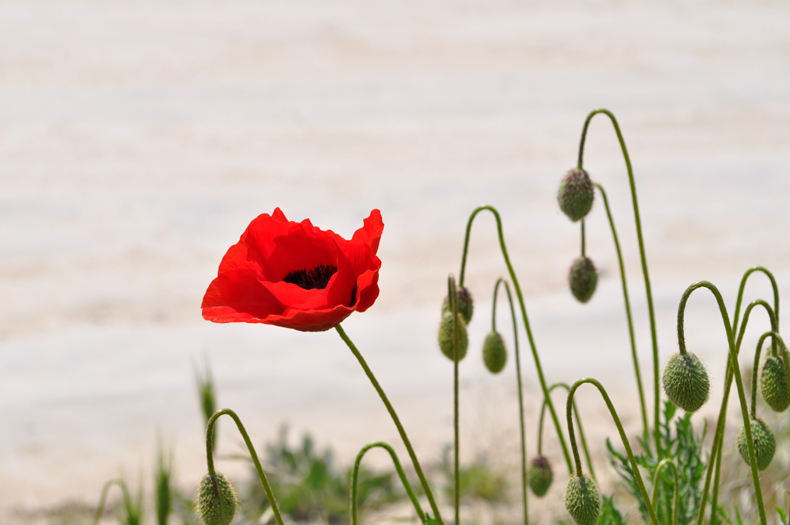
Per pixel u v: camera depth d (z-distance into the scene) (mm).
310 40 21000
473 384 8438
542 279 11062
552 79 19375
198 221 12672
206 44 20422
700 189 14117
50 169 14328
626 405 7863
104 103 17203
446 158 15227
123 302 10438
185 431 7684
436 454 7121
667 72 19891
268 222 2391
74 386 8570
